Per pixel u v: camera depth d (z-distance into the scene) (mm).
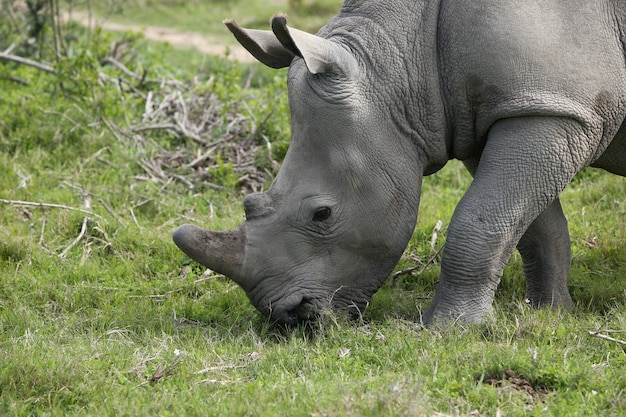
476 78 15688
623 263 19812
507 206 15578
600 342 14898
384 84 15773
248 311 17562
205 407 13008
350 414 12148
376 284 16391
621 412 12633
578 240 21000
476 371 13789
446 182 25781
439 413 12625
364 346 15070
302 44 14867
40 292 18359
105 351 15172
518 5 15523
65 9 44250
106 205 22609
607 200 23266
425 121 16078
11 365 14180
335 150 15594
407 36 15945
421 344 14805
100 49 31703
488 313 15867
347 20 16234
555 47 15367
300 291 15875
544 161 15492
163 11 53312
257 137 26594
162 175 24891
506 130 15656
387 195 15875
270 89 28484
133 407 13133
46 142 26141
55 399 13586
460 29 15750
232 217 22344
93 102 26953
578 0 15578
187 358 14914
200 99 28141
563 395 13234
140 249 20812
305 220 15750
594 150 15930
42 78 30125
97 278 19438
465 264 15703
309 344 15680
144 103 28719
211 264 15734
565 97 15359
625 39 15734
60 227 21578
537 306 18000
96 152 25469
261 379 14039
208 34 48750
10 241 20344
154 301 18250
